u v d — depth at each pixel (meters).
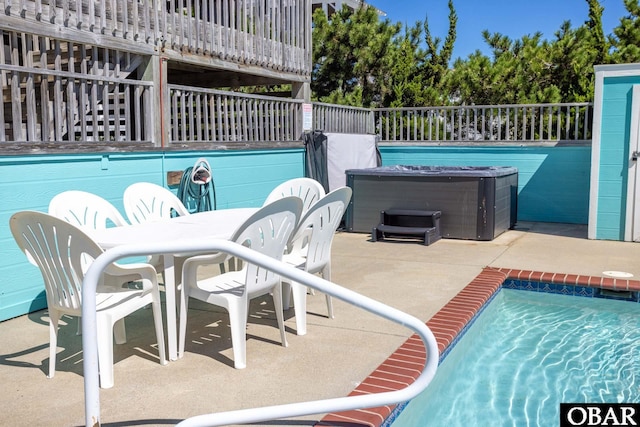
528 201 9.34
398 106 13.38
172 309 3.21
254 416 1.98
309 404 2.00
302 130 8.47
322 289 2.00
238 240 3.07
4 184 4.12
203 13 6.51
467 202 7.22
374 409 2.54
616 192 7.11
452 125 9.90
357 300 2.00
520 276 5.25
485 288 4.70
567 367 3.65
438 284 4.92
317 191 5.03
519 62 12.46
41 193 4.42
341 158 8.84
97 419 1.99
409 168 8.72
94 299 1.97
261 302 4.48
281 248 3.32
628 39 12.53
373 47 12.97
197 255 3.31
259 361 3.19
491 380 3.46
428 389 3.15
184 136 6.18
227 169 6.85
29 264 4.32
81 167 4.79
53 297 2.94
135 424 2.44
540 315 4.79
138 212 4.43
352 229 7.89
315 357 3.24
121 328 3.52
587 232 7.95
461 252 6.43
